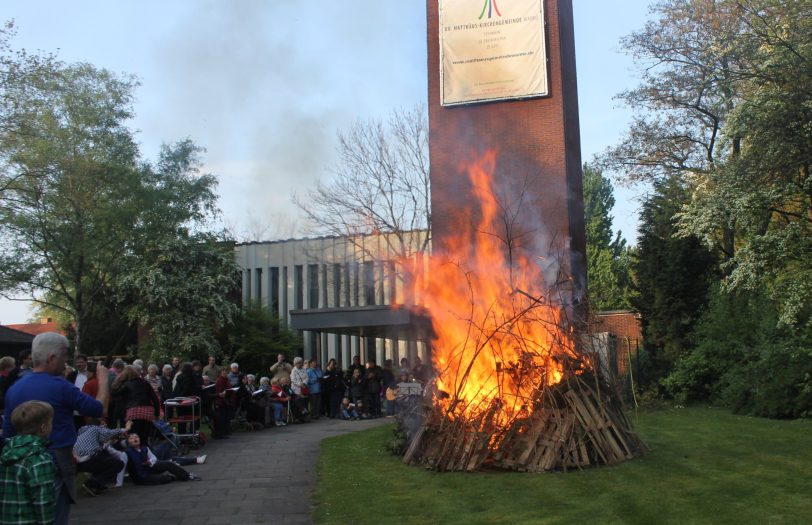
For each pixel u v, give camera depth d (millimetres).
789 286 16656
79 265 28438
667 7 23891
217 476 10164
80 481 9914
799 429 13883
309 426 17672
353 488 8805
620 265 41094
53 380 5043
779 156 16688
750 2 17406
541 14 16953
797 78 16188
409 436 11375
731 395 18609
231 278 30109
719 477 8773
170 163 32312
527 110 16969
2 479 4156
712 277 24516
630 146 27203
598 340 11055
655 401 21250
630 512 7059
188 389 14086
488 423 9711
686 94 24703
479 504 7633
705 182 21906
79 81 28484
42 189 25734
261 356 28375
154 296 27688
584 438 9680
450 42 17359
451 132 17297
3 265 26203
